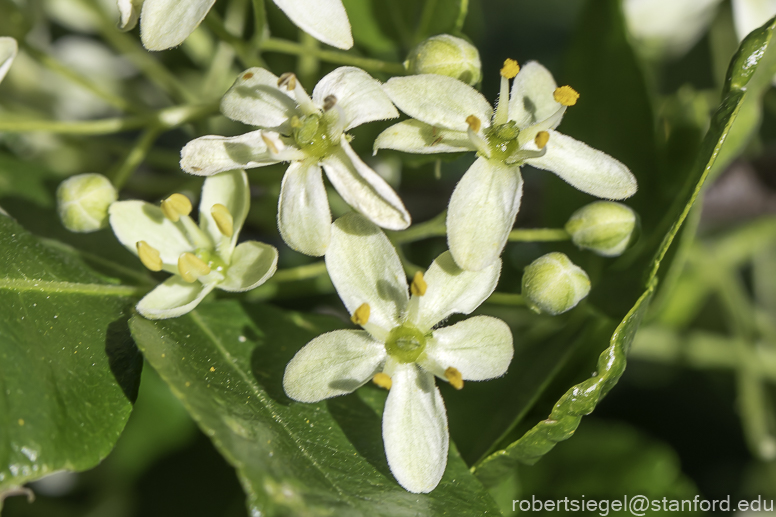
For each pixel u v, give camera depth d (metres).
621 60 0.13
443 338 0.11
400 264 0.11
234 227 0.12
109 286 0.12
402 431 0.11
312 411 0.11
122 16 0.12
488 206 0.11
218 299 0.12
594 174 0.12
